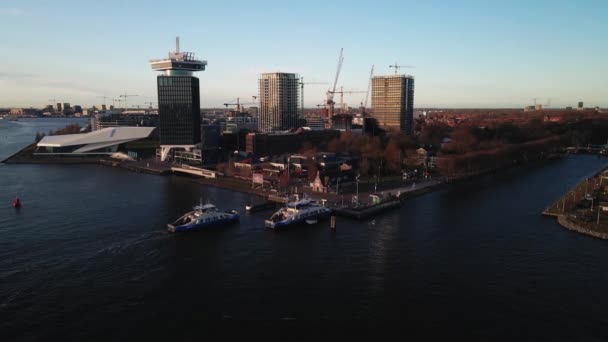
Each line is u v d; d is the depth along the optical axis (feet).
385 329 353.10
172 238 570.05
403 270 462.60
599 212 644.27
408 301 396.37
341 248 531.91
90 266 474.08
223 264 483.10
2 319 362.94
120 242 551.18
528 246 530.68
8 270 459.73
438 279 440.04
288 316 372.79
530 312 375.04
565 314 370.73
